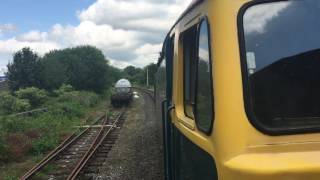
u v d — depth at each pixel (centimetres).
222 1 356
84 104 4712
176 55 564
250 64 346
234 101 339
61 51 6938
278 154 326
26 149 1744
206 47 392
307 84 344
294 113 340
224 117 339
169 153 649
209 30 372
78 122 2981
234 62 346
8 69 4862
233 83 342
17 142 1823
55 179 1270
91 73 6938
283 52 348
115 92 5000
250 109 338
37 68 4925
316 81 345
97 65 7025
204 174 391
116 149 1766
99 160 1528
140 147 1780
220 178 333
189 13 480
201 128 407
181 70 550
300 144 327
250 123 335
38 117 2845
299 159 314
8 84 4894
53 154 1625
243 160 320
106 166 1427
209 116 375
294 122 338
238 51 347
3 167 1486
